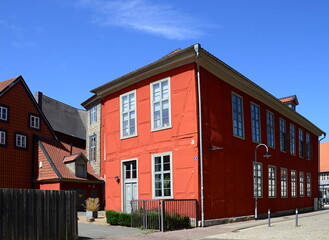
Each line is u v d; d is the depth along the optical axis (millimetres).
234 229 16297
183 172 18031
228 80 20766
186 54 18156
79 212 26109
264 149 24656
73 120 45812
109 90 22953
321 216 25609
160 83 19797
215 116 19250
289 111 29500
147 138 20047
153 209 16469
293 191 29781
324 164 61000
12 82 30953
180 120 18531
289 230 15836
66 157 30719
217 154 19000
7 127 29734
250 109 23312
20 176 29844
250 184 22016
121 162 21547
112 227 16797
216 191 18547
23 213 10992
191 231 15594
